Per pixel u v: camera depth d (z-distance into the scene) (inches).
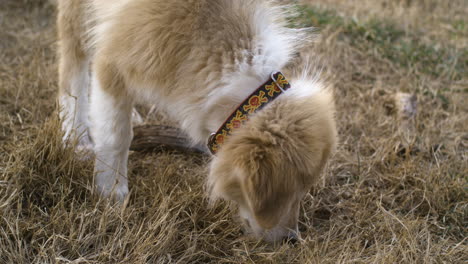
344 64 73.6
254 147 40.4
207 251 47.4
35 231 46.2
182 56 43.3
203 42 42.9
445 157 58.8
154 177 52.0
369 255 48.1
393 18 88.9
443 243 48.9
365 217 51.3
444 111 65.3
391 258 46.5
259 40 42.7
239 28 42.7
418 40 82.5
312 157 41.1
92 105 48.8
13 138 53.5
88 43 52.0
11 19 77.2
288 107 41.3
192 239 47.6
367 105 65.3
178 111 45.1
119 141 49.1
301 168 40.9
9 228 45.4
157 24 43.4
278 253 46.0
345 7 92.0
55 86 62.6
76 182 49.3
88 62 56.4
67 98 56.3
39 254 44.1
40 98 60.9
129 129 49.4
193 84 43.4
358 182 54.7
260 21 43.1
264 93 41.7
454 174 55.7
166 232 46.9
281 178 40.3
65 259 44.0
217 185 42.4
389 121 62.8
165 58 43.5
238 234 48.2
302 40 46.3
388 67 74.8
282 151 40.4
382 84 70.3
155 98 45.8
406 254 47.6
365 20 84.7
